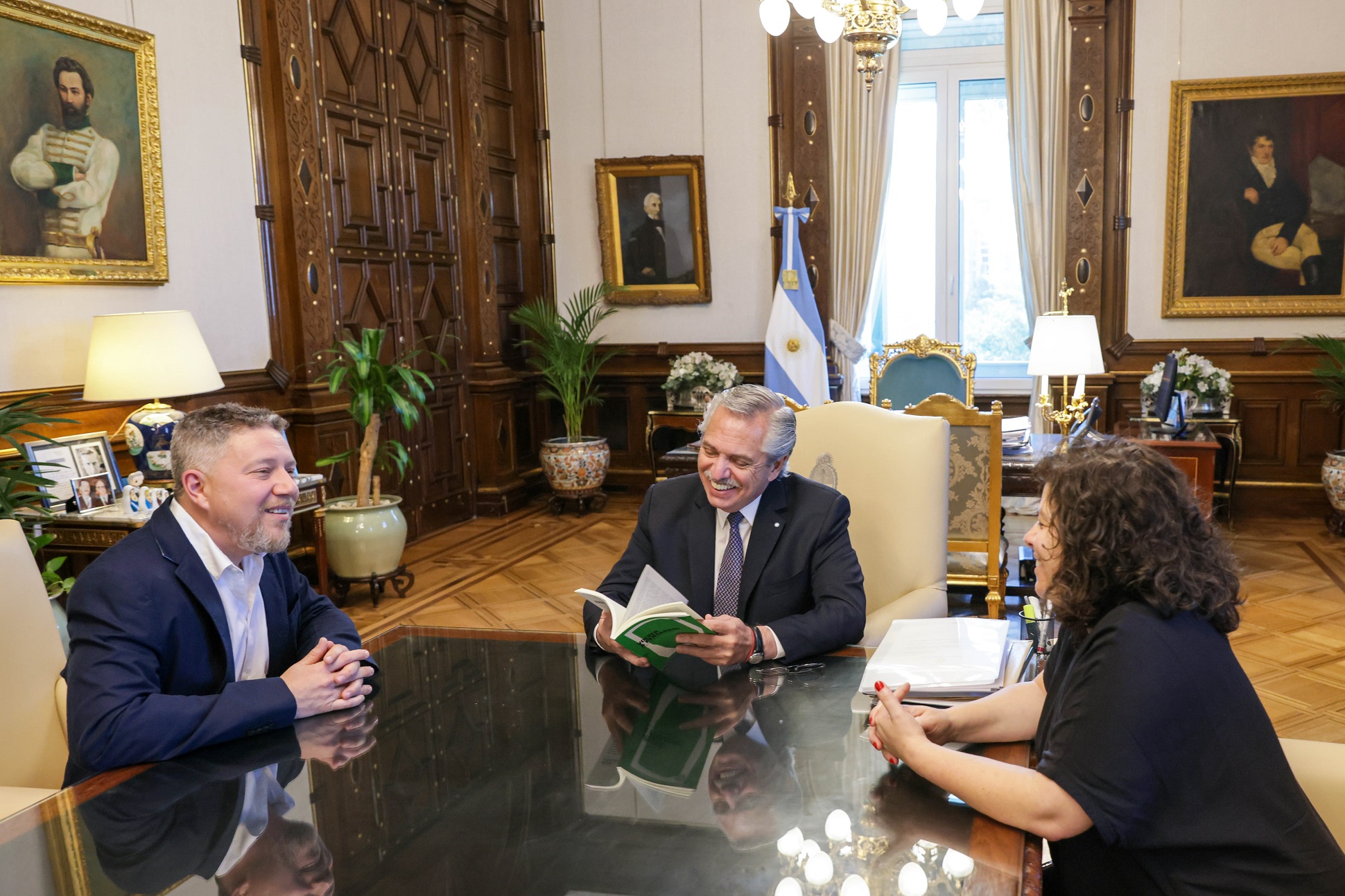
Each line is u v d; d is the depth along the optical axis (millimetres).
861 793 1346
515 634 2182
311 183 5367
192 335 3957
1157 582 1234
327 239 5520
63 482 3840
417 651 2078
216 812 1358
